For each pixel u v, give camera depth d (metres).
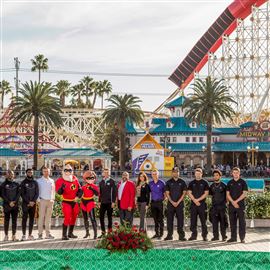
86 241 22.14
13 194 22.22
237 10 105.75
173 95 124.38
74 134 113.56
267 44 103.06
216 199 22.41
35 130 82.06
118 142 109.75
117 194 23.41
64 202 22.55
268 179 69.94
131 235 14.60
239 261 14.19
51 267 14.26
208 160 82.44
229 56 107.69
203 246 20.97
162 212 23.14
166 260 14.42
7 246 20.78
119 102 88.19
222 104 83.44
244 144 100.62
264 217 27.52
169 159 71.75
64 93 158.62
